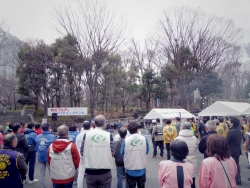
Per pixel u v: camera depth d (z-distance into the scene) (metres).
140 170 4.10
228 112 12.99
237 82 43.75
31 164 6.12
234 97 44.91
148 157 9.84
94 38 21.81
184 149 2.73
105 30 21.88
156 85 33.12
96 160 3.69
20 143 5.65
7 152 3.40
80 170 5.18
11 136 3.50
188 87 25.56
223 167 2.64
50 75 27.91
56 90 28.23
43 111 30.02
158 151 11.51
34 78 27.44
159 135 9.62
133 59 37.75
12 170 3.34
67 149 3.76
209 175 2.64
